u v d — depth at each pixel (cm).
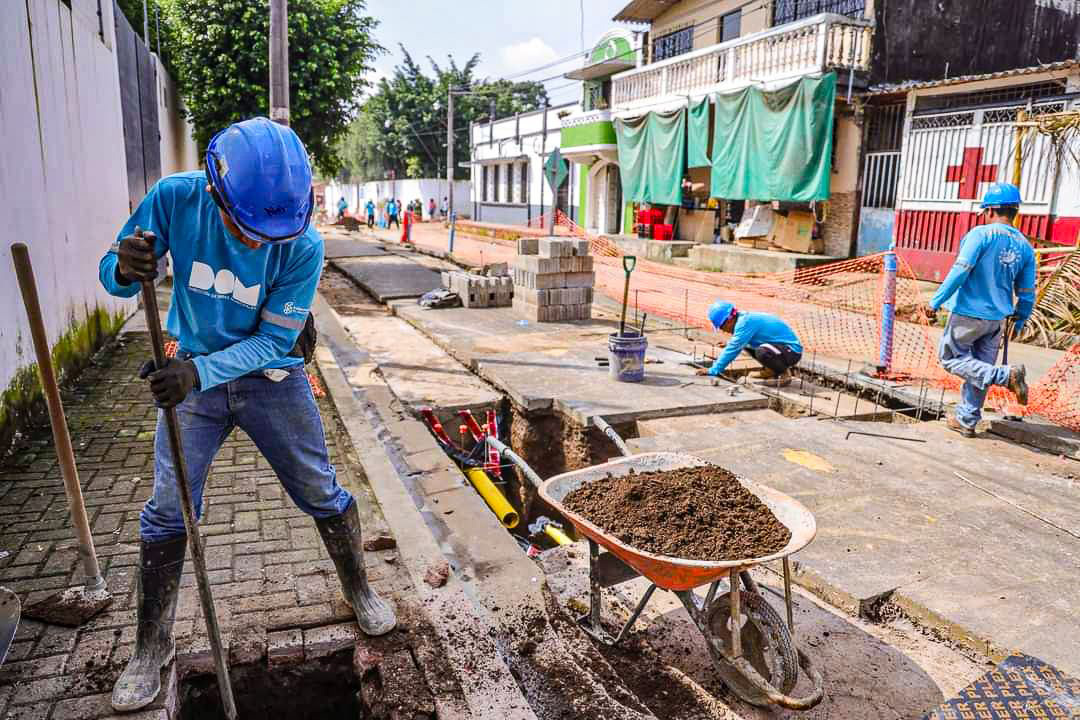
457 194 4734
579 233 2611
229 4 1858
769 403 733
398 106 5028
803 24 1641
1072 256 1069
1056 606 365
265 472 502
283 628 324
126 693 271
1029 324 1074
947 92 1473
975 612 360
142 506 438
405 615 342
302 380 301
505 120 3559
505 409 748
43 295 624
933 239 1496
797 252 1806
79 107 783
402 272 1744
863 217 1677
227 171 237
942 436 620
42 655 298
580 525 337
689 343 1003
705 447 582
